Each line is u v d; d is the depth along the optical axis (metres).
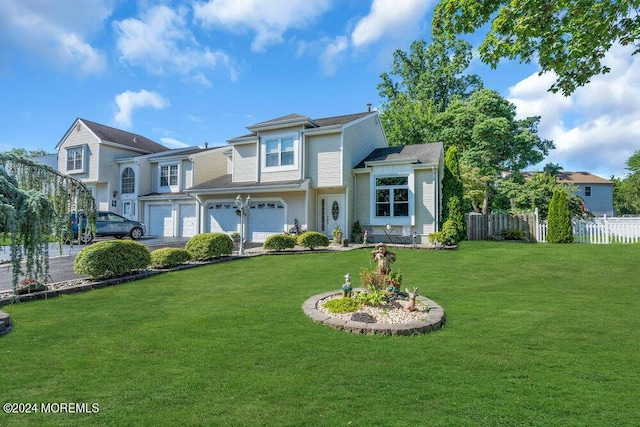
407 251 13.45
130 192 25.14
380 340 4.53
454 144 26.78
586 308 6.07
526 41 7.01
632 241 15.22
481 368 3.68
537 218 16.78
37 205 5.96
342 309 5.59
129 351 4.15
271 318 5.52
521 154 25.61
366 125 19.44
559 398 3.06
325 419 2.73
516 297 6.92
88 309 6.13
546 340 4.51
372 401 3.01
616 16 6.21
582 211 20.38
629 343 4.40
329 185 16.94
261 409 2.88
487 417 2.76
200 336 4.68
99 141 24.81
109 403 2.99
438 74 34.38
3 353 4.10
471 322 5.30
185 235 23.19
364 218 17.55
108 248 8.41
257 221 18.83
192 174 22.95
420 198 16.30
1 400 3.04
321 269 10.17
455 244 14.50
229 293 7.38
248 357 3.96
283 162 17.88
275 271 9.91
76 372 3.59
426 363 3.80
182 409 2.88
